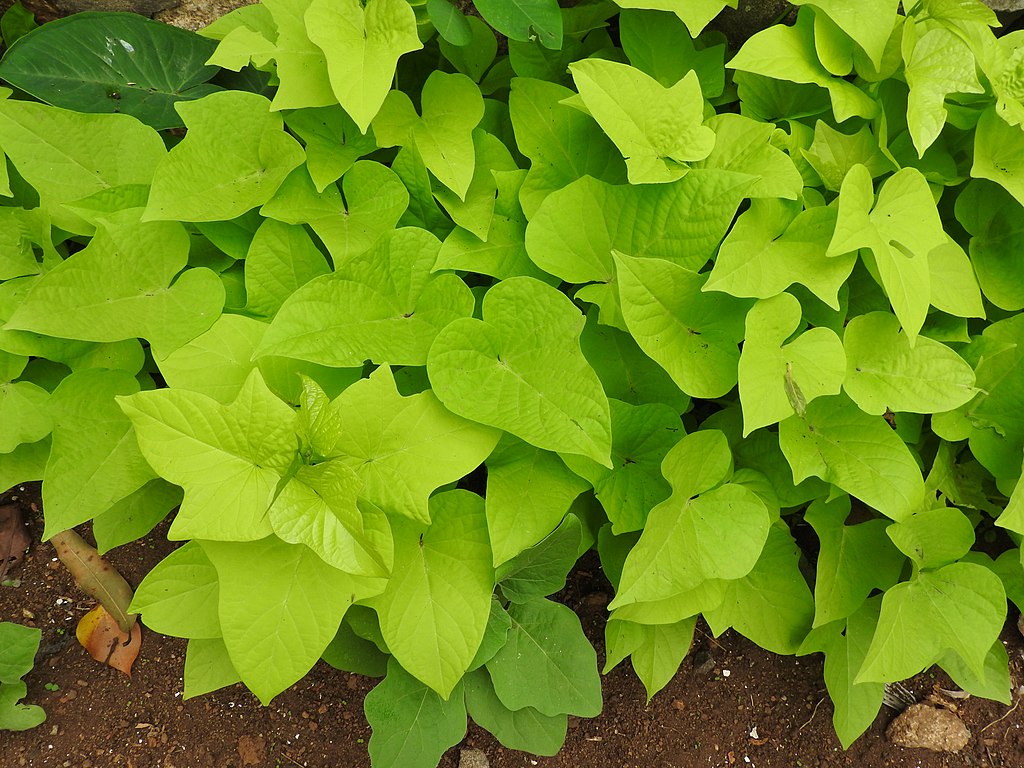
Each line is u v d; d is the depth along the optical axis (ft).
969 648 1.93
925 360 1.93
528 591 2.08
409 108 2.04
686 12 1.90
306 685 2.46
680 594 2.02
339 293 1.88
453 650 1.87
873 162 2.06
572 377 1.80
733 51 2.39
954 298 2.03
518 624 2.13
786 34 1.99
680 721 2.46
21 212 1.98
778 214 1.91
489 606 1.89
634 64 2.15
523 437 1.78
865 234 1.76
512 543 1.86
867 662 1.92
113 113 2.07
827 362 1.83
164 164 1.90
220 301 1.93
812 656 2.54
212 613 1.92
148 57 2.18
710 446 1.90
